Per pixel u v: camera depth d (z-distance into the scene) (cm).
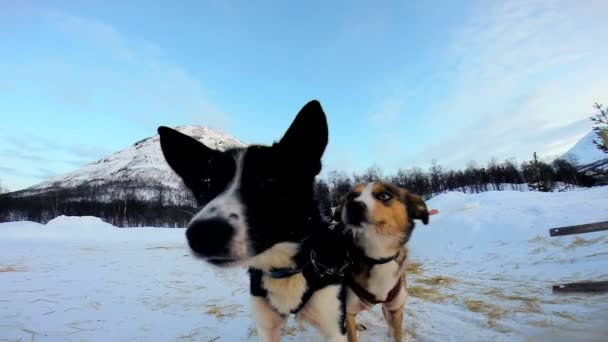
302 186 37
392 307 49
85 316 64
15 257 145
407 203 51
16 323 59
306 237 37
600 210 125
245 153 35
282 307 38
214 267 32
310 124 37
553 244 103
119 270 116
